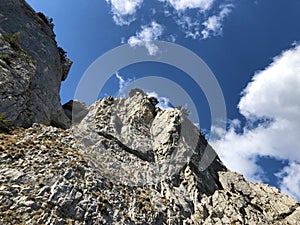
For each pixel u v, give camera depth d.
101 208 21.88
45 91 35.19
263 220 32.19
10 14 39.94
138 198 26.80
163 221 25.92
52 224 18.16
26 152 23.69
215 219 30.19
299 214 34.97
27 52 36.53
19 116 28.39
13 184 19.45
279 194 40.22
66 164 24.50
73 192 21.64
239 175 43.91
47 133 29.19
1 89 27.70
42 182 20.91
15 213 17.52
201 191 34.75
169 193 30.66
